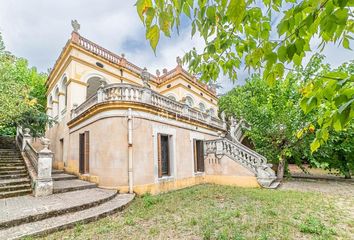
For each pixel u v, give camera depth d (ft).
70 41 40.37
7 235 14.49
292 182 44.57
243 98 56.03
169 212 21.36
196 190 33.55
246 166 38.50
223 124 58.90
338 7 3.66
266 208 22.44
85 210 20.29
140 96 31.73
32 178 26.48
